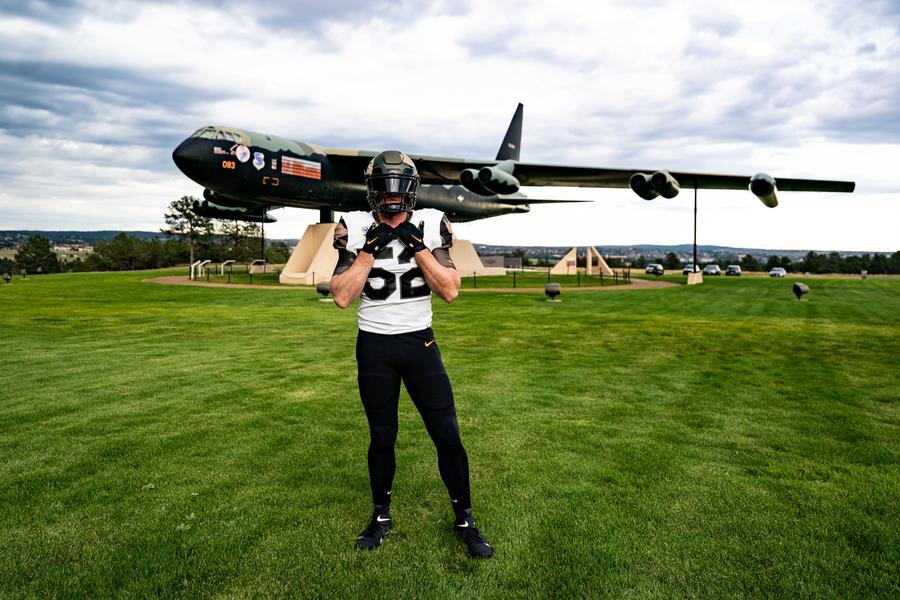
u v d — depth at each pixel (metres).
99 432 4.21
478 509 2.89
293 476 3.36
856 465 3.54
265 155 21.19
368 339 2.55
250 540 2.57
